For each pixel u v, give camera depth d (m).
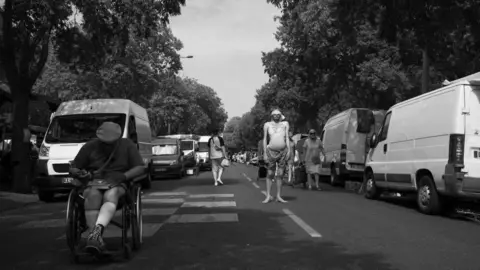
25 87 15.23
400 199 13.15
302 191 15.58
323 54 23.50
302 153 16.97
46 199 13.67
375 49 22.89
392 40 14.02
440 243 7.04
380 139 12.65
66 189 12.99
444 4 12.35
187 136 39.06
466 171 8.98
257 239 7.33
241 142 118.69
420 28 13.06
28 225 9.09
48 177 12.86
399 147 11.41
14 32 14.14
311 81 26.67
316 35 22.47
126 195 6.11
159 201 12.45
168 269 5.65
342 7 14.28
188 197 13.42
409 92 22.11
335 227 8.39
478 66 17.25
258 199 12.73
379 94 24.11
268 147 11.90
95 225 5.61
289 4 16.83
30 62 16.33
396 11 13.01
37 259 6.26
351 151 16.62
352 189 16.12
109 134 6.11
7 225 9.17
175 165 23.44
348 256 6.23
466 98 9.16
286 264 5.83
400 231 8.00
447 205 10.05
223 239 7.35
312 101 30.03
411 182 10.66
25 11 12.61
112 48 16.64
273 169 11.99
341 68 24.48
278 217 9.50
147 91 32.75
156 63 33.22
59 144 13.32
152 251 6.57
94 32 15.42
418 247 6.76
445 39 14.48
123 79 29.16
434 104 9.98
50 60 30.91
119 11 14.74
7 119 19.67
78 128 13.84
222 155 17.89
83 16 14.53
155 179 24.05
